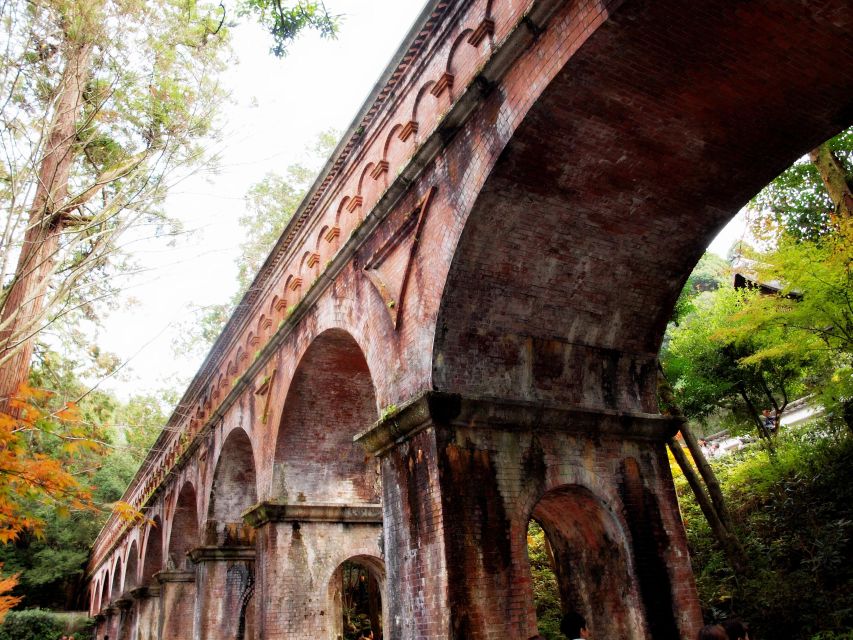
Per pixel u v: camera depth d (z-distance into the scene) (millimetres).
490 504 7523
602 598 8531
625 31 6172
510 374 8414
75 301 10750
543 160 7410
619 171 7742
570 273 8594
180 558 21656
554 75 6602
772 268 11484
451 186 8148
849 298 10703
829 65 6770
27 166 7875
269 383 14141
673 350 17125
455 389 7938
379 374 9281
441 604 6922
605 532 8625
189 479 20438
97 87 9258
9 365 8945
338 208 12328
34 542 39969
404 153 9867
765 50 6496
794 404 17359
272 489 12930
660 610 8125
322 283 11727
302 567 12445
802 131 7691
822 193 14984
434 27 9406
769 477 12547
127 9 8906
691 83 6820
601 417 8734
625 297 9164
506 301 8375
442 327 8008
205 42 9320
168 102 9047
